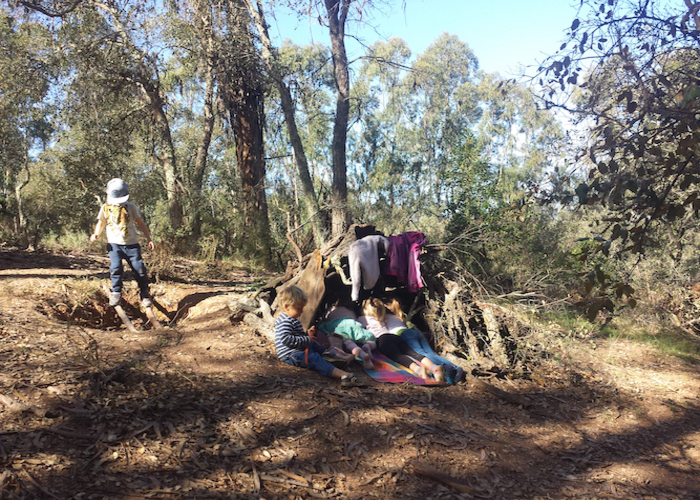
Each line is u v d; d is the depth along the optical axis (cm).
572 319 700
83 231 1919
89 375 403
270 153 2697
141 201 2008
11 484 269
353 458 351
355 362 512
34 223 1931
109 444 322
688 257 841
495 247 847
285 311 490
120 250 609
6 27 1638
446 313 571
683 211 329
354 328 530
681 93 322
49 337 490
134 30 1628
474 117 4034
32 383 378
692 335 757
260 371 467
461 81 4391
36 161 2278
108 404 366
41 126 2073
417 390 468
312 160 3503
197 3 1529
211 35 1552
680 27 341
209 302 694
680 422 481
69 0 1452
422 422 409
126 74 1653
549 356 595
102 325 694
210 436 351
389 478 336
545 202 409
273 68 1491
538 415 461
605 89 376
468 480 346
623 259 804
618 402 509
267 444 352
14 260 966
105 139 1842
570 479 368
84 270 909
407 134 3950
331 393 436
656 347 689
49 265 954
